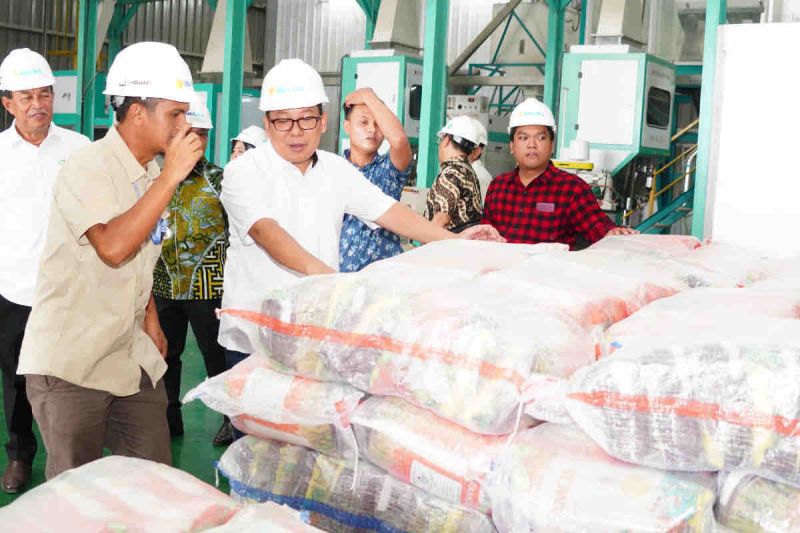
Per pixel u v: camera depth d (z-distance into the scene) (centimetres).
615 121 650
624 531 133
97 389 208
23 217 322
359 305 170
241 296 250
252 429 185
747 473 135
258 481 187
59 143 329
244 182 239
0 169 321
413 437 160
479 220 373
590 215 368
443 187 360
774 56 323
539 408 149
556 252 227
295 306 176
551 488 141
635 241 268
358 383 167
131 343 217
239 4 620
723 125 335
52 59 1374
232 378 185
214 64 857
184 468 352
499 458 151
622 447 139
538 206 374
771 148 327
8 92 317
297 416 173
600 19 674
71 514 127
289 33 1332
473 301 172
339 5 1286
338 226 260
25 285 320
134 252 205
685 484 137
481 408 151
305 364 174
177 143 191
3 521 127
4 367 323
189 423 411
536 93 980
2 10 1316
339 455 176
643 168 711
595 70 654
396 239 311
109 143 202
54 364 201
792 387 129
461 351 155
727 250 265
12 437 327
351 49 1280
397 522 166
